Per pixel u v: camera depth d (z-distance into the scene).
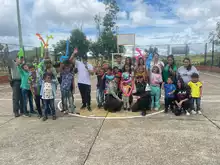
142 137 4.12
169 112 5.94
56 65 6.17
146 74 6.14
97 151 3.58
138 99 5.89
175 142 3.86
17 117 5.77
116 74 6.28
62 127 4.82
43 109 6.00
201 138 4.04
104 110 6.27
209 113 5.75
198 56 21.17
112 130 4.55
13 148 3.77
